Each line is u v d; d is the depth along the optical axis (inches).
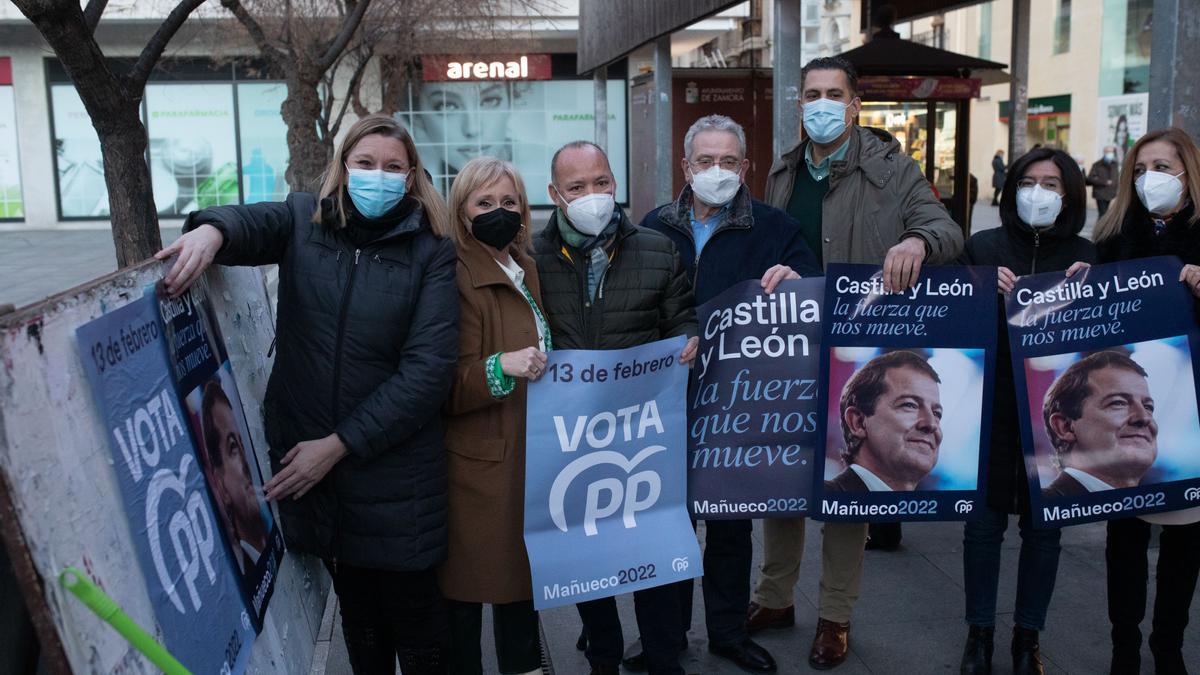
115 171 159.3
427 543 109.0
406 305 105.7
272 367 118.6
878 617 161.6
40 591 57.6
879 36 402.6
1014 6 409.7
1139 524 135.3
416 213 107.2
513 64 1000.2
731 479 134.2
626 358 118.0
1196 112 175.8
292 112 402.3
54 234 939.3
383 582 112.6
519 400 118.6
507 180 115.6
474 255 116.8
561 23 930.7
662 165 450.0
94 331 69.6
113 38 890.1
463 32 693.9
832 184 147.9
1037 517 133.0
